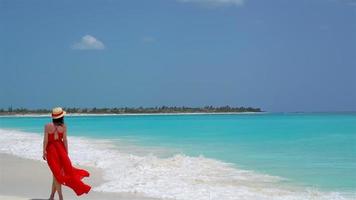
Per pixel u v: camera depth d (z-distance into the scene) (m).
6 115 186.62
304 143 26.88
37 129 53.00
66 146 9.84
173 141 29.06
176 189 11.80
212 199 10.74
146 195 11.02
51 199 10.15
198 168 15.78
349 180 13.67
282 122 68.56
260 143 27.08
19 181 12.85
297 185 12.79
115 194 11.07
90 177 13.73
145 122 77.12
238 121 77.88
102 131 44.78
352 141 28.36
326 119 86.31
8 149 23.12
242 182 13.20
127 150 22.73
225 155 20.36
